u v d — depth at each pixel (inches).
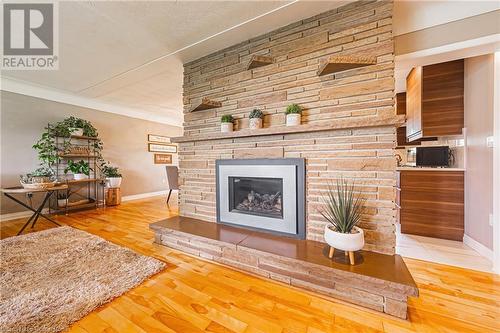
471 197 87.8
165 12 72.6
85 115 168.9
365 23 66.1
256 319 48.3
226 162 90.4
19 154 135.0
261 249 65.6
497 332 44.4
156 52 98.9
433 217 98.9
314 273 57.3
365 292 51.8
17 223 121.8
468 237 89.4
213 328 45.8
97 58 104.5
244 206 91.0
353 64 63.9
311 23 74.7
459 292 57.4
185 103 107.8
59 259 75.7
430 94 103.3
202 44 92.3
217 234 79.3
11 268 69.3
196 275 66.7
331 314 49.8
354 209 62.7
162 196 224.7
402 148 144.6
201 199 99.8
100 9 70.8
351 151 66.1
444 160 107.8
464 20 64.2
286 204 76.3
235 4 68.8
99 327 46.0
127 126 200.4
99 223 122.6
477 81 85.2
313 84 74.0
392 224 60.8
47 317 47.9
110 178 170.4
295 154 75.7
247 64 87.6
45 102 146.4
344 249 55.6
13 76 125.0
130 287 59.4
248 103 88.2
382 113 63.3
